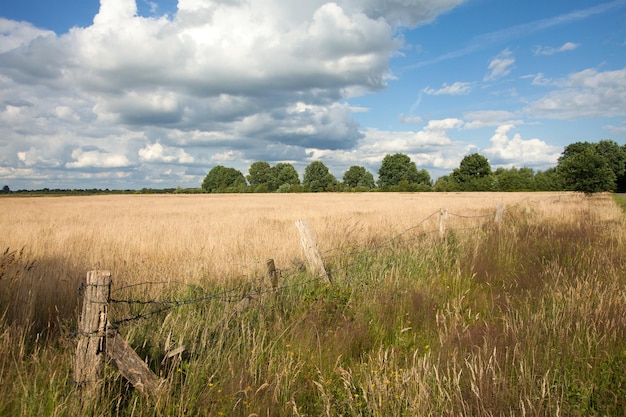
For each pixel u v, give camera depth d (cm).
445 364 483
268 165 15588
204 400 424
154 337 538
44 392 409
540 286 797
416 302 715
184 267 907
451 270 948
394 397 420
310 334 583
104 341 395
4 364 447
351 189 12406
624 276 834
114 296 707
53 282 744
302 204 4234
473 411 400
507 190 11388
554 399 410
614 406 416
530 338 538
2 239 1366
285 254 1049
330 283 768
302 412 430
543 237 1235
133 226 1834
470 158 13425
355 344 579
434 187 11912
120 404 418
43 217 2772
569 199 4325
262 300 661
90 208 4166
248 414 412
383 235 1377
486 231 1326
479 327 587
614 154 10975
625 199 5188
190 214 2938
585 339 537
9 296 622
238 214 2731
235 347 529
